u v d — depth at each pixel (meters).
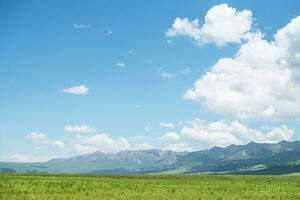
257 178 161.50
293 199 65.00
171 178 150.75
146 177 149.50
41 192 65.31
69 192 66.81
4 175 127.38
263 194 73.56
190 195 67.06
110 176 150.38
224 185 101.19
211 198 62.91
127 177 150.00
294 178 167.62
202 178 152.62
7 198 54.66
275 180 147.88
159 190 76.62
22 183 84.00
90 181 103.75
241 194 73.19
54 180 102.31
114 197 59.94
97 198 57.47
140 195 64.19
